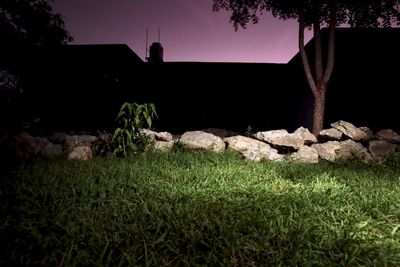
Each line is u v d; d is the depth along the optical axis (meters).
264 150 8.24
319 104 10.13
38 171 5.63
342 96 13.52
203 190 4.91
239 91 17.73
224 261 2.84
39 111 10.86
